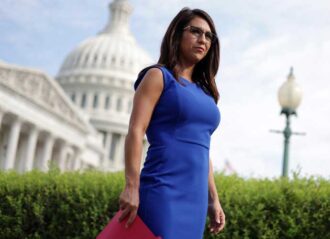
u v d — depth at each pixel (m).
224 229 8.23
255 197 8.44
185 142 3.85
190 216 3.72
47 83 80.12
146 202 3.68
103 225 8.80
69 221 8.94
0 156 77.44
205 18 4.30
